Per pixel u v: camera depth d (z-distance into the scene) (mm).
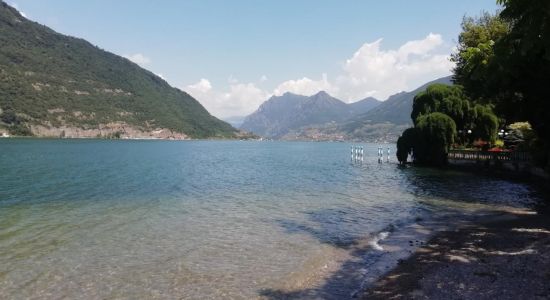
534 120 36062
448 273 12492
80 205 27031
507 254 14344
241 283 12695
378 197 31281
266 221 22078
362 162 81500
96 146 135875
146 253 15953
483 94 38219
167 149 135625
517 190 35031
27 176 44094
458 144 68000
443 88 69750
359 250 16266
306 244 17328
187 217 23156
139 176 47281
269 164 75188
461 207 26391
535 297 10078
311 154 124125
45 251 16125
